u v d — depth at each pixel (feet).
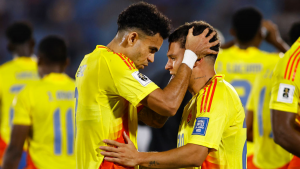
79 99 27.89
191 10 167.12
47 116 43.83
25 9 172.35
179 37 27.91
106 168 26.71
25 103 43.19
